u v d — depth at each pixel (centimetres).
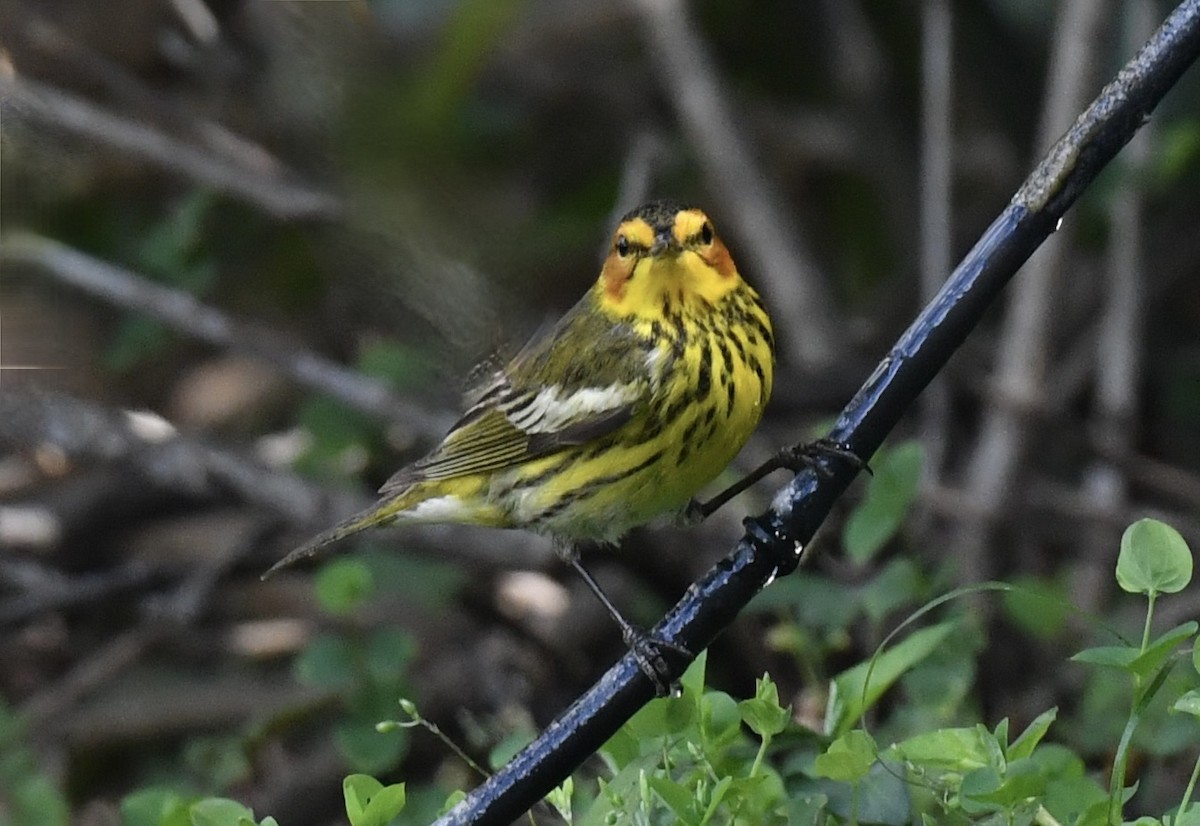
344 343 1317
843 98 1456
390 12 1157
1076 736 899
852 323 1370
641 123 1477
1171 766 895
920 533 1164
